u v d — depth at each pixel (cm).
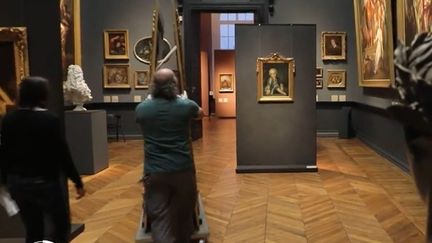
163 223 334
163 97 345
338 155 916
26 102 310
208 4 1173
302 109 768
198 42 1216
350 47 1159
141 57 1177
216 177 738
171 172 334
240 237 453
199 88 1225
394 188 636
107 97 1195
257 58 761
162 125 337
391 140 839
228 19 2089
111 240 454
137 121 348
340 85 1167
